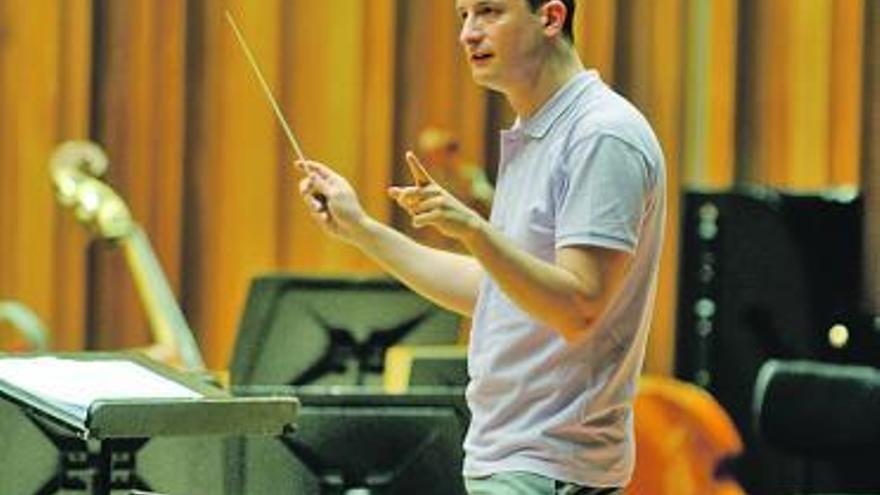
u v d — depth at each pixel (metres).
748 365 15.62
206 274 16.28
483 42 8.12
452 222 7.52
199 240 16.28
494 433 8.20
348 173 16.55
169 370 7.73
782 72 17.95
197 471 9.73
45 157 15.72
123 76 15.96
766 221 15.62
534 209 8.07
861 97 17.92
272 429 7.20
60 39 15.74
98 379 7.45
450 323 12.42
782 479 15.52
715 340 15.61
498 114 17.03
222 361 16.31
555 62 8.17
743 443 15.59
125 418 6.97
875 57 17.92
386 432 10.09
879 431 13.56
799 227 15.65
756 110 17.98
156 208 16.05
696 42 17.78
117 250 15.68
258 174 16.31
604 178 7.85
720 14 17.72
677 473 14.59
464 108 16.91
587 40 17.31
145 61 15.98
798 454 13.81
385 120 16.62
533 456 8.07
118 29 15.95
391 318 12.34
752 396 15.62
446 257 8.57
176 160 16.06
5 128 15.67
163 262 16.05
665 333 17.48
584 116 8.02
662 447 14.58
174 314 13.46
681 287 15.70
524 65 8.12
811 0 17.92
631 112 8.02
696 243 15.62
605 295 7.79
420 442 10.09
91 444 9.10
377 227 8.42
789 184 17.97
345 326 12.27
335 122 16.52
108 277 15.91
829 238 15.70
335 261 16.48
